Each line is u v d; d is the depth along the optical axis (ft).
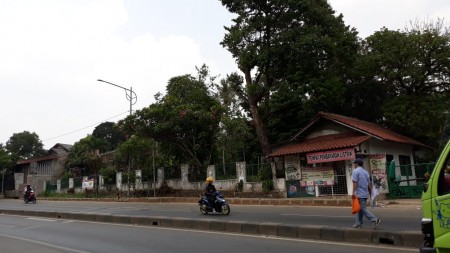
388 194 64.95
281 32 79.15
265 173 78.89
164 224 45.06
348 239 30.63
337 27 84.33
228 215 51.67
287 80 82.43
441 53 83.56
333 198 64.80
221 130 92.48
